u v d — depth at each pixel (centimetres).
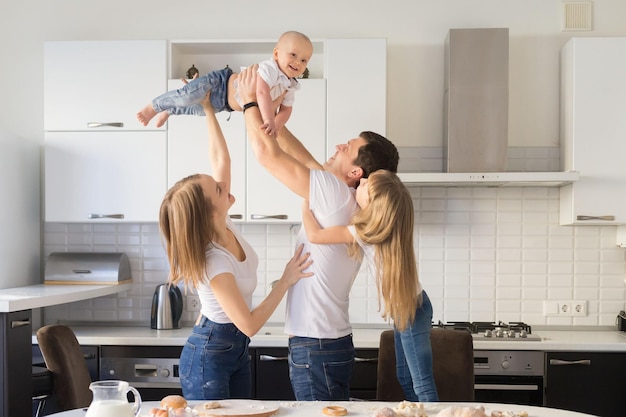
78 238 454
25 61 453
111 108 416
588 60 406
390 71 441
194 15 447
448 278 439
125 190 416
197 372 249
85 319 453
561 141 431
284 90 260
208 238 239
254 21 444
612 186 405
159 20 448
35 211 446
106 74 416
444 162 430
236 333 252
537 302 438
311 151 410
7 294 355
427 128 440
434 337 317
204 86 267
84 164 418
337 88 409
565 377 380
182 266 237
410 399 260
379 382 318
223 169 275
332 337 238
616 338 399
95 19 450
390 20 441
